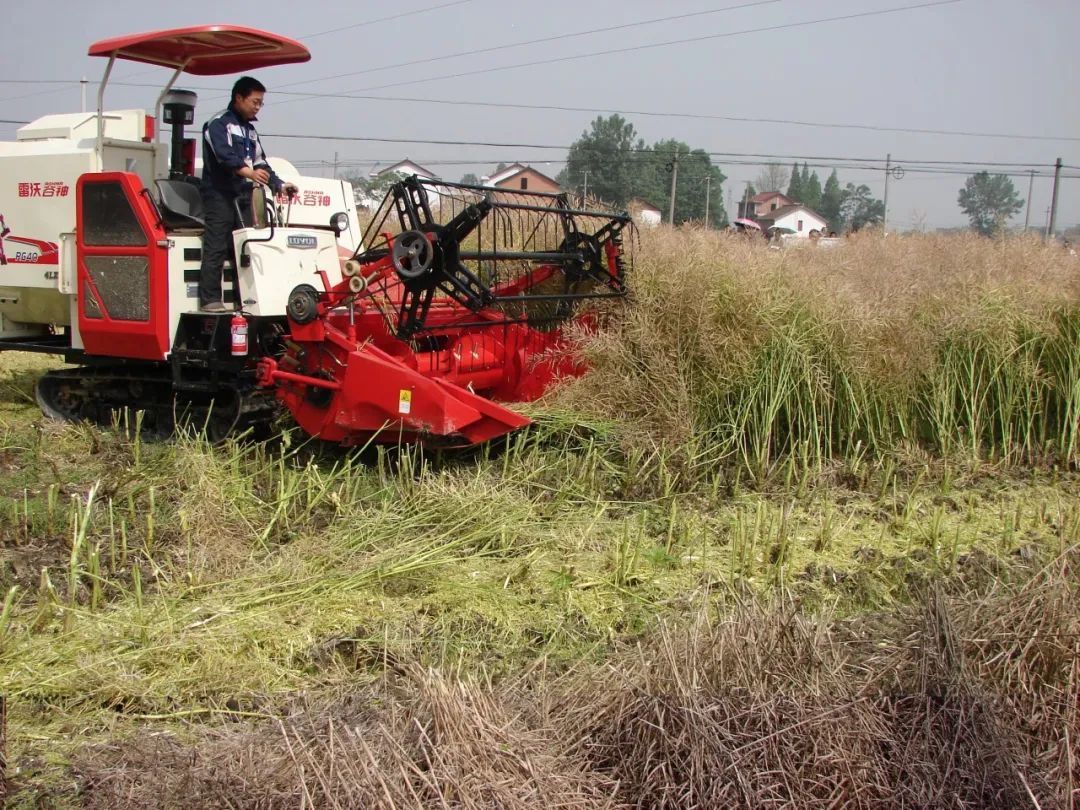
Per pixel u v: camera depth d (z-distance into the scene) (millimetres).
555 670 3643
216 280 6293
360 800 2488
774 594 3965
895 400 7016
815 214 54156
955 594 4531
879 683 3178
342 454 6289
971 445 7117
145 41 6113
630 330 6703
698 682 2996
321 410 6020
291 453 5926
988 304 7223
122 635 3844
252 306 6168
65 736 3201
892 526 5621
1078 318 7281
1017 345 7227
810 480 6305
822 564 4996
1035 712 3201
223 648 3779
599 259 6832
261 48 6500
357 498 5422
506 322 6551
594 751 2881
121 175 6270
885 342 6996
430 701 2795
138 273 6328
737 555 4953
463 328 6445
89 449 6398
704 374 6570
